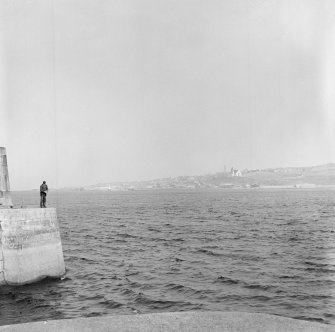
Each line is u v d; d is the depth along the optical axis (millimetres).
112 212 80250
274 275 23344
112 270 25703
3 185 22125
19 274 20438
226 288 20844
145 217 67750
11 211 20359
